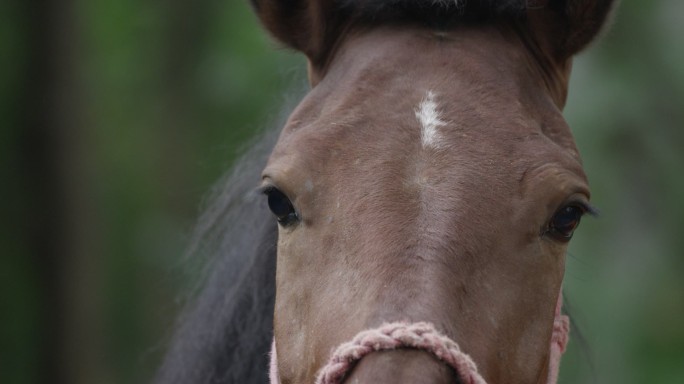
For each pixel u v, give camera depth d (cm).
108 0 1747
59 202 1504
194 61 1742
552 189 379
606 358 1006
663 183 1048
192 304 558
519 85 412
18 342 1476
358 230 365
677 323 1160
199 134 1709
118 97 1784
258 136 545
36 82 1513
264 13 460
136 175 1761
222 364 510
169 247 1634
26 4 1508
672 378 1129
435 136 380
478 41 423
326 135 388
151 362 1427
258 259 496
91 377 1478
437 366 332
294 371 380
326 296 366
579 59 997
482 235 364
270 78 1517
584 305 991
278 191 393
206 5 1755
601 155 1034
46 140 1509
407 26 430
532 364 374
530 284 373
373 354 335
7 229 1496
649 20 1066
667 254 1067
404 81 401
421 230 359
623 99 1031
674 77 1053
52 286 1475
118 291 1667
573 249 1009
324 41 450
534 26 443
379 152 379
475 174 372
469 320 355
